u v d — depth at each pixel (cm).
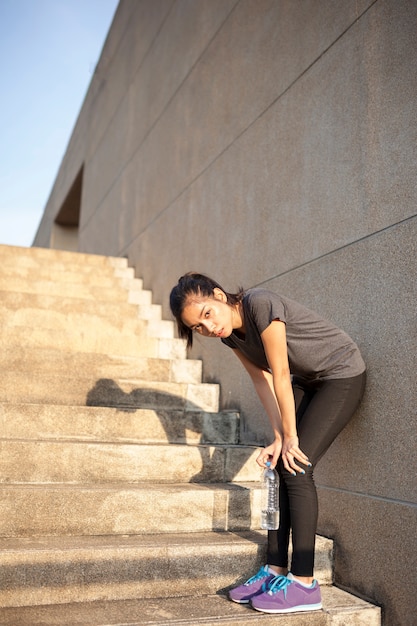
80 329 391
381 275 215
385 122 221
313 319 198
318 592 188
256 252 321
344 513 220
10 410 272
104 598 190
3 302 400
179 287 194
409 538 186
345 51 253
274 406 213
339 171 249
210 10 433
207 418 308
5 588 181
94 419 284
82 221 885
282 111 307
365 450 214
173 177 481
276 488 204
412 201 201
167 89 523
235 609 185
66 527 214
